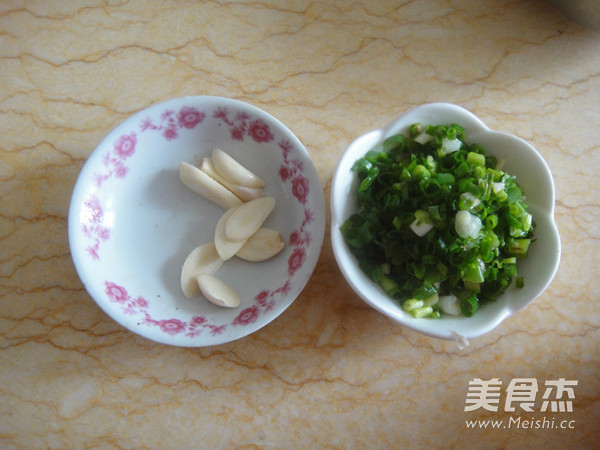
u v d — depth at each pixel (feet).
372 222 0.66
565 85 0.80
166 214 0.73
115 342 0.73
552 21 0.81
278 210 0.73
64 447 0.71
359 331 0.74
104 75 0.78
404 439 0.72
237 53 0.79
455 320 0.64
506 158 0.68
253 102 0.78
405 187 0.64
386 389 0.73
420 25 0.80
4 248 0.74
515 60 0.80
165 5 0.79
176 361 0.73
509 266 0.65
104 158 0.68
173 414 0.72
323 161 0.77
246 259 0.71
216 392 0.72
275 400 0.72
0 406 0.71
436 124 0.68
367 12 0.80
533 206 0.67
